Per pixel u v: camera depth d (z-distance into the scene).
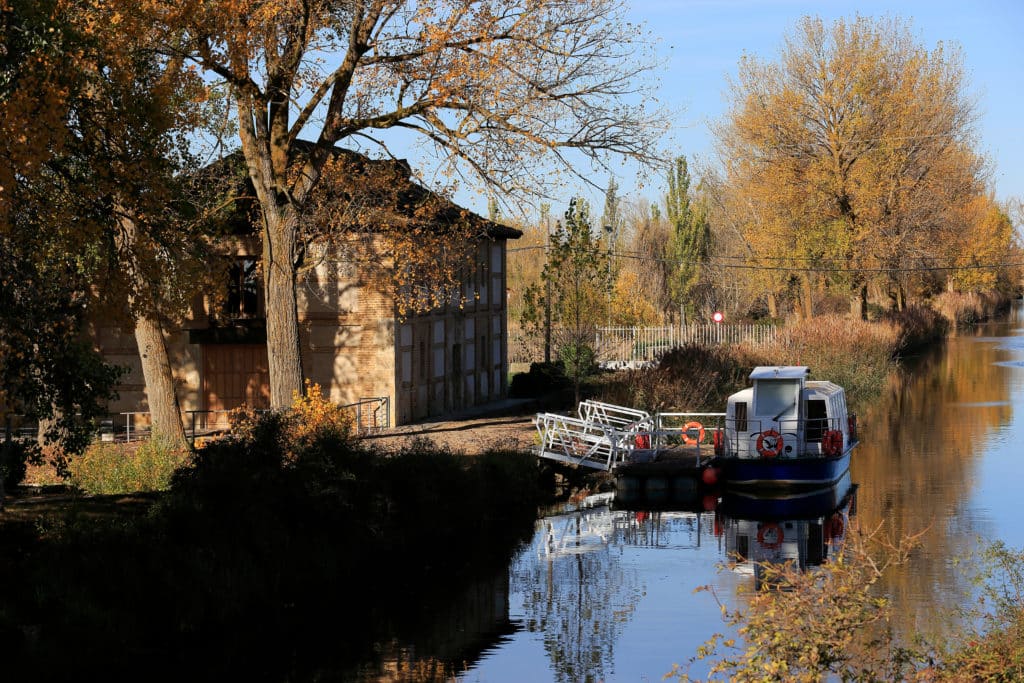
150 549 19.30
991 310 127.06
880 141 71.25
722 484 33.16
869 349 61.66
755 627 11.41
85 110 20.98
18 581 17.41
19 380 20.44
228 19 25.97
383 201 34.78
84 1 21.70
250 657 18.44
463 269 45.50
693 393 43.53
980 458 36.78
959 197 78.12
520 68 27.53
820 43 72.81
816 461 31.98
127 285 22.52
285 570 21.42
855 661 13.85
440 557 25.42
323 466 23.44
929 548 23.88
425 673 17.73
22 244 19.95
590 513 30.69
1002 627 15.50
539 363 54.09
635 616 20.72
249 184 39.06
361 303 39.25
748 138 73.25
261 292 40.03
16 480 24.94
